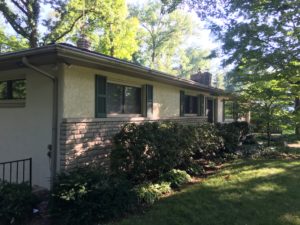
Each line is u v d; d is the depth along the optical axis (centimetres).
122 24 2169
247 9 993
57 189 439
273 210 468
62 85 561
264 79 1023
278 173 693
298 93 1067
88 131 615
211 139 872
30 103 620
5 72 665
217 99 1562
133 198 476
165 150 624
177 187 594
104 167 606
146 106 852
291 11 930
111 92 727
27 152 625
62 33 1975
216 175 691
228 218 440
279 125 1125
